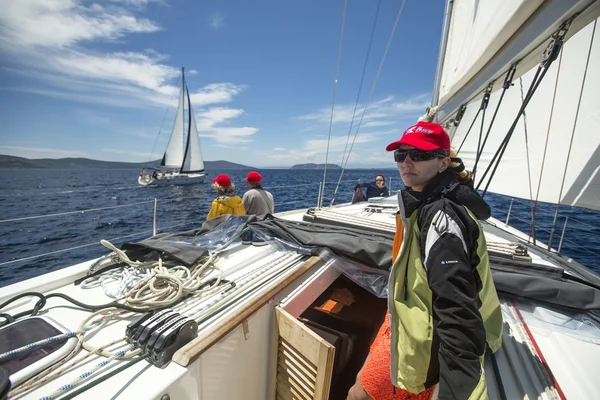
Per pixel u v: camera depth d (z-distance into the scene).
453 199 0.82
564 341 1.16
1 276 6.58
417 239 0.86
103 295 1.25
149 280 1.27
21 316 1.04
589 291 1.34
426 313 0.84
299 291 1.50
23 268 7.07
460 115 2.71
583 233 5.73
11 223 11.98
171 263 1.47
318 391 1.19
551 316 1.31
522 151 3.04
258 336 1.29
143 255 1.52
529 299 1.43
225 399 1.11
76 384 0.79
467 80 2.09
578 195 2.35
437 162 0.92
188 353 0.89
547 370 1.00
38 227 11.21
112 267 1.46
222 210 2.98
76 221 12.17
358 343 1.85
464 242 0.75
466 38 2.17
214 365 1.01
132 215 13.42
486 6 1.74
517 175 3.06
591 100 2.37
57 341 0.91
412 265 0.86
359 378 1.12
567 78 2.57
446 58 2.99
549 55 1.15
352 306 2.10
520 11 1.15
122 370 0.85
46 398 0.73
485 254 0.81
